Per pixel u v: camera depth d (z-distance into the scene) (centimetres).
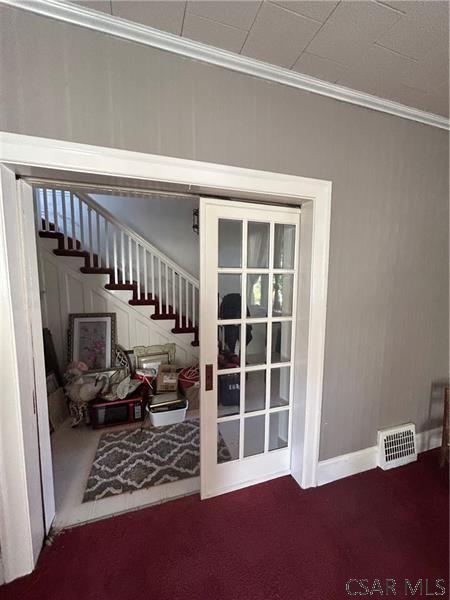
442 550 143
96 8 106
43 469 146
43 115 108
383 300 191
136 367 323
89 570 131
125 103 118
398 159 181
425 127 187
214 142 134
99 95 114
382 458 202
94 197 383
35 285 137
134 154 121
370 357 193
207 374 167
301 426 183
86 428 256
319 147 157
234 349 175
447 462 207
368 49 127
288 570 132
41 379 144
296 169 153
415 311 205
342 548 143
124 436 244
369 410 199
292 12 108
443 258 209
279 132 147
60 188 136
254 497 176
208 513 164
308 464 182
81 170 115
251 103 140
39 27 104
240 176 141
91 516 160
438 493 181
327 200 161
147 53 119
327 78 147
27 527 127
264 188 147
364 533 152
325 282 168
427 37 121
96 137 115
